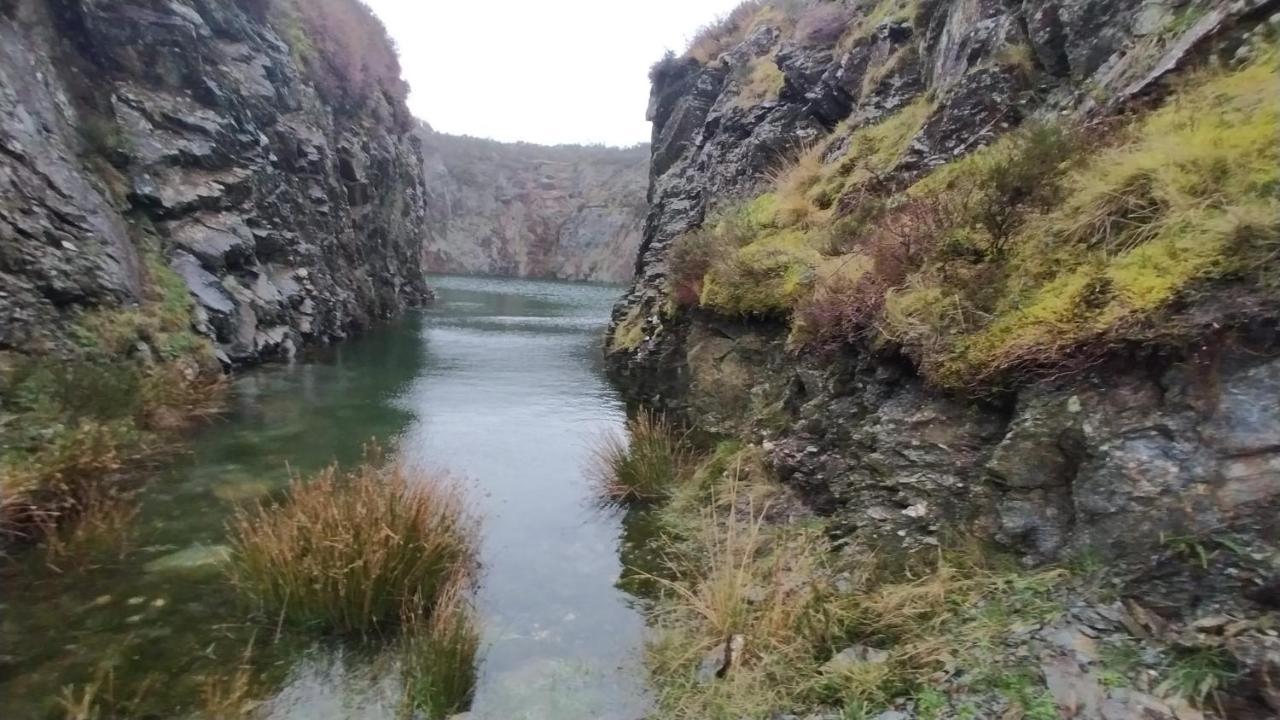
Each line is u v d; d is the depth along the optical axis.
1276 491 2.71
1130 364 3.27
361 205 22.55
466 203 77.94
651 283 13.14
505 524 5.79
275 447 7.65
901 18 9.39
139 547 5.06
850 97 10.15
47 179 8.97
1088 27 5.76
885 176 7.05
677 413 8.73
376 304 21.89
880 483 4.39
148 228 11.40
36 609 4.23
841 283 5.49
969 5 7.58
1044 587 3.19
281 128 16.61
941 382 4.09
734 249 8.08
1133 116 4.38
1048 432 3.45
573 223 76.31
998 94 6.39
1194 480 2.90
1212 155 3.43
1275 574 2.62
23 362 7.12
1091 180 3.94
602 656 3.95
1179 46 4.55
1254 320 2.89
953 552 3.70
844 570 4.11
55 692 3.50
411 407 9.95
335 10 23.81
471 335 19.27
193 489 6.24
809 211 8.11
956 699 2.88
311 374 12.12
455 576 4.56
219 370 10.55
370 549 4.25
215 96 13.77
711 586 4.17
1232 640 2.61
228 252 12.59
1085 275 3.64
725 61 16.38
